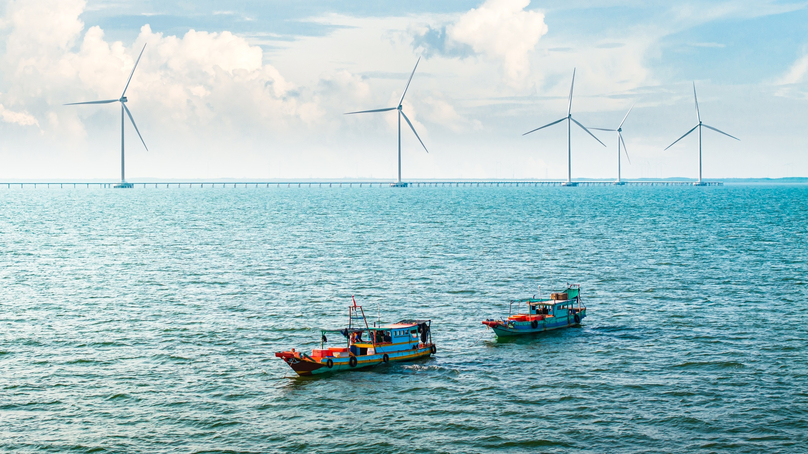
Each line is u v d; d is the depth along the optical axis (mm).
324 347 68875
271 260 127562
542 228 188875
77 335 73562
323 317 81750
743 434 48781
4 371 61750
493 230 183625
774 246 144125
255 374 61469
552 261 124500
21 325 77625
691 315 81500
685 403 53938
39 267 119625
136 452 47156
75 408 53875
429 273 112062
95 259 129625
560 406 53906
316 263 123438
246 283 103500
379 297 93312
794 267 115125
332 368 61656
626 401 54594
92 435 49438
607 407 53500
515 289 98938
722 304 87188
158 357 66062
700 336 72188
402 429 50375
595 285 101125
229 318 81125
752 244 148000
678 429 49625
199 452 47188
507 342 71000
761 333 73125
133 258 131000
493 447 47656
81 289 98750
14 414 52719
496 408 53719
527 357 65875
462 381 59531
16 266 120750
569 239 160625
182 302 89875
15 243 156625
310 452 47219
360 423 51375
